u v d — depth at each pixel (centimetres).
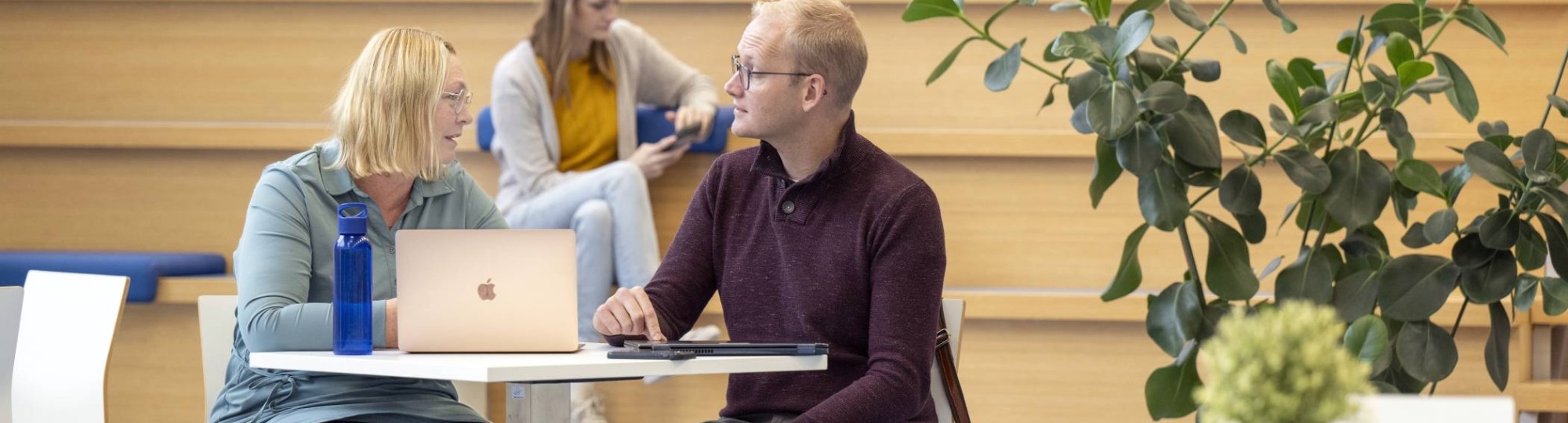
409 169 182
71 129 332
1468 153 214
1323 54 319
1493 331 227
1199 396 84
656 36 336
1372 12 316
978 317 312
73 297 198
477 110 336
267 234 175
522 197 305
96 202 339
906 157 325
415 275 161
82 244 340
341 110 182
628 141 315
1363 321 194
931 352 172
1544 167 214
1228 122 217
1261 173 319
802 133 180
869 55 331
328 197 181
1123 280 229
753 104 179
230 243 337
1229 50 322
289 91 339
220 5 339
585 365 144
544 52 307
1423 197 315
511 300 162
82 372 192
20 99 344
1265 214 319
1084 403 314
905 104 332
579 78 312
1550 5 311
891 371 166
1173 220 214
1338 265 234
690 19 335
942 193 326
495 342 161
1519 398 295
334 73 338
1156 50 323
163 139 331
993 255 326
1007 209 324
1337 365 81
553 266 163
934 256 174
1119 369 313
